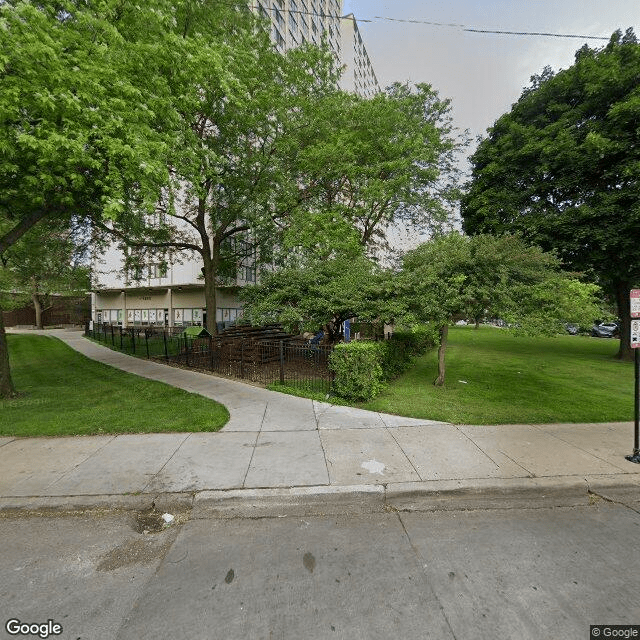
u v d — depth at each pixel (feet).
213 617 7.21
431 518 10.87
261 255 55.16
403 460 14.05
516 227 46.03
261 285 38.27
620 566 8.68
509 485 12.15
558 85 44.93
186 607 7.48
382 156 49.49
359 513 11.17
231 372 33.60
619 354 45.37
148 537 10.00
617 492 12.20
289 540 9.78
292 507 11.44
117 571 8.61
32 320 110.83
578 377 31.40
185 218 49.88
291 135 42.52
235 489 11.91
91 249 54.80
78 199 24.90
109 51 18.81
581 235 39.73
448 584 8.09
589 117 43.01
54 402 23.22
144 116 20.63
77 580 8.31
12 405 22.57
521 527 10.36
